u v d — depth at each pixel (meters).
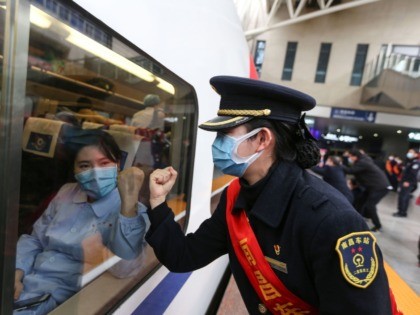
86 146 0.94
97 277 0.93
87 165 0.94
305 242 0.70
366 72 13.41
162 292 1.25
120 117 1.08
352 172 5.11
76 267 0.86
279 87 0.74
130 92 1.10
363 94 13.42
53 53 0.69
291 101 0.76
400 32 12.76
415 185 6.26
